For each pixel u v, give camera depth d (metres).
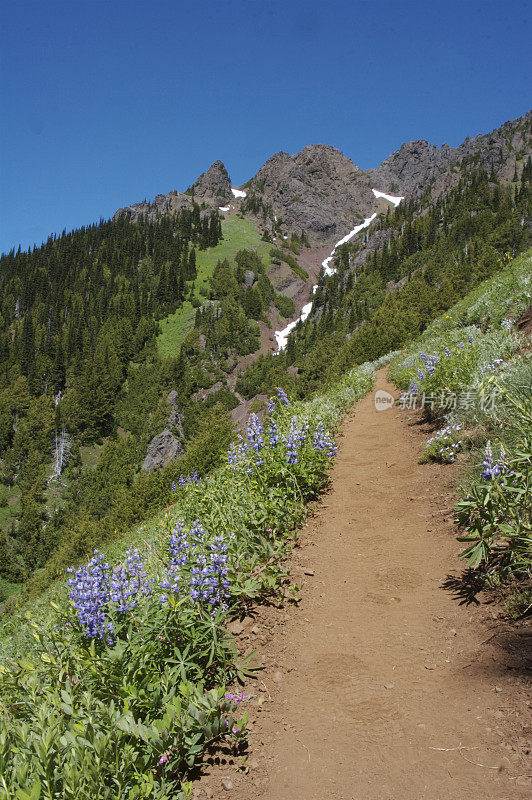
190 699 2.89
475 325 13.44
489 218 153.62
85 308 176.75
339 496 7.04
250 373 146.62
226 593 4.05
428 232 177.75
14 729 2.61
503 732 2.50
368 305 158.50
